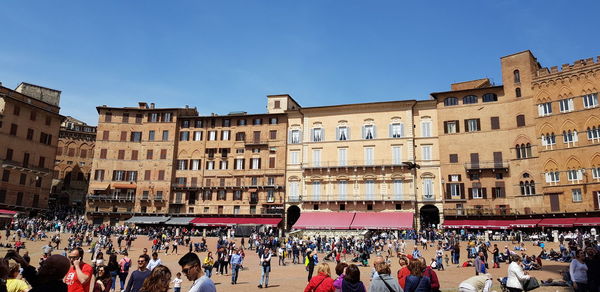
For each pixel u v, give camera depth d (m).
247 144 88.88
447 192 76.88
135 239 70.12
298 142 87.50
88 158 108.94
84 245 61.34
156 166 90.94
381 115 83.31
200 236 76.88
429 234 66.62
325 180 83.31
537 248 55.38
